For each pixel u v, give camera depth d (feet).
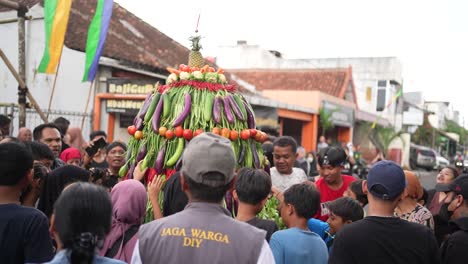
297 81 80.18
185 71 12.55
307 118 62.28
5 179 8.44
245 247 6.81
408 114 118.32
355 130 83.82
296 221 10.38
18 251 8.12
